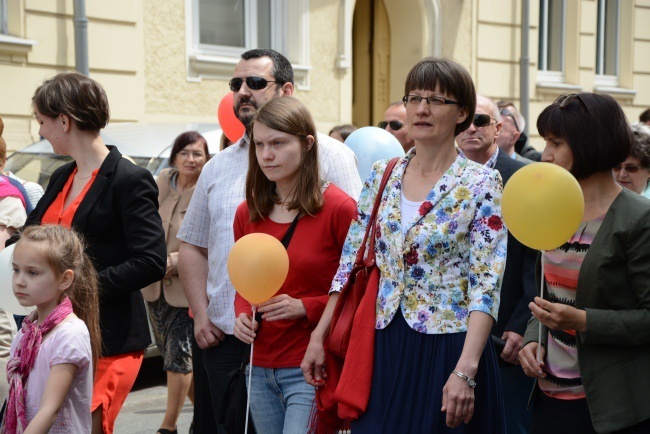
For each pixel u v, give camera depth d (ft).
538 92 49.16
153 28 33.22
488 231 9.49
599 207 9.72
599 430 9.27
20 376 10.32
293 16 37.99
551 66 51.85
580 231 9.76
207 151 19.51
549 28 51.67
